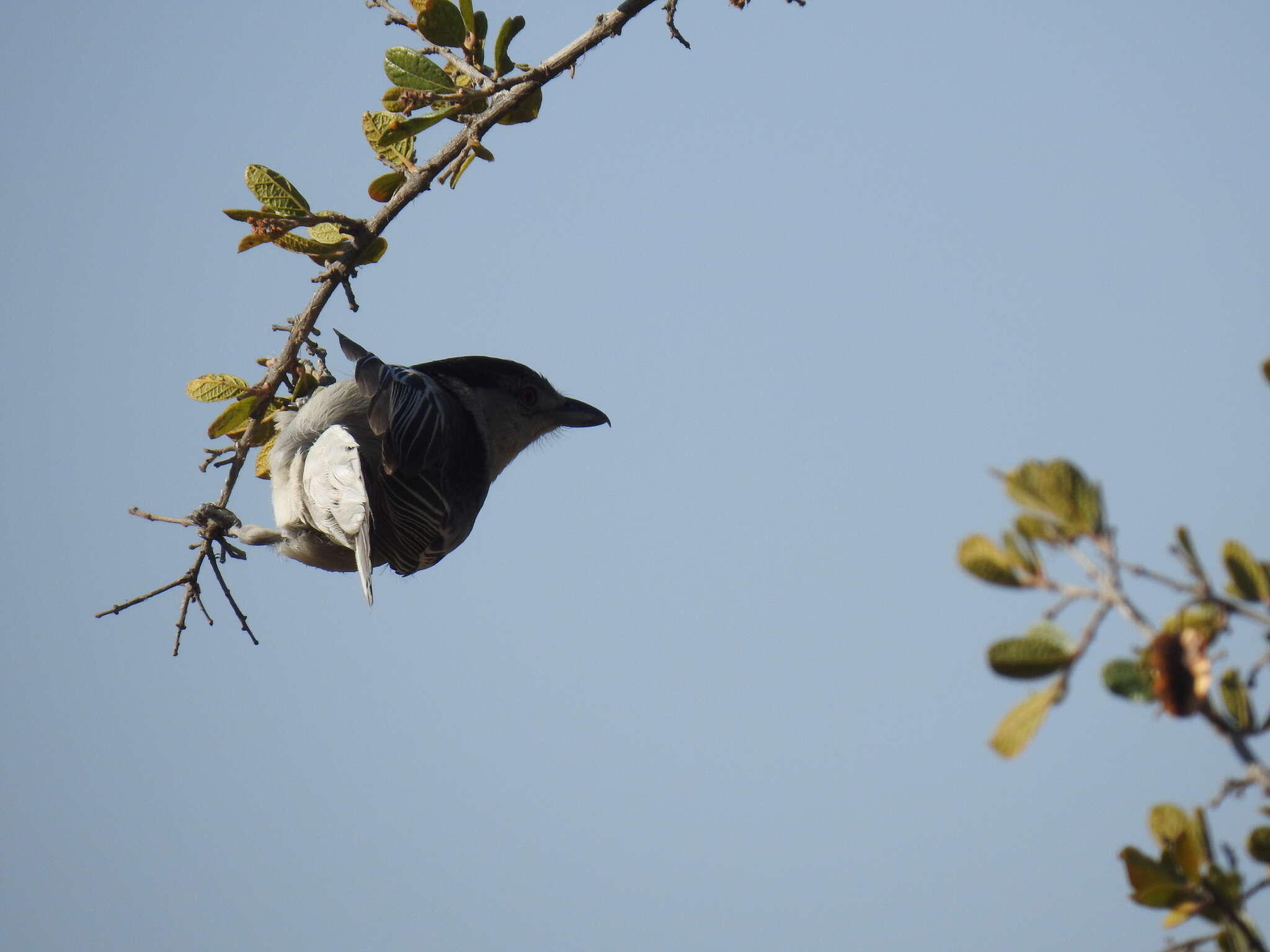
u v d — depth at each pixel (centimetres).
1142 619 448
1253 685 463
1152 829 543
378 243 1055
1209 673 429
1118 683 462
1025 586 483
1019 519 490
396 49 973
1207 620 476
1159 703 438
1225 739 425
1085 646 463
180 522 1084
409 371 1220
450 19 985
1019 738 467
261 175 1050
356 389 1185
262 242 1051
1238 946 491
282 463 1138
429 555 1284
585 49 981
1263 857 527
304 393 1190
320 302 1086
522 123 1036
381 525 1221
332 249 1051
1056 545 483
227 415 1104
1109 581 461
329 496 1097
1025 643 470
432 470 1223
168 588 1073
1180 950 496
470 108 1001
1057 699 464
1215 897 501
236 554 1096
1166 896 507
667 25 988
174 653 1074
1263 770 416
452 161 1029
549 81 993
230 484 1127
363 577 1056
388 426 1138
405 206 1041
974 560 489
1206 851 510
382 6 1015
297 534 1175
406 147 1059
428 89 972
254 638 1084
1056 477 485
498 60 988
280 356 1105
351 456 1090
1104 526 480
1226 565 499
